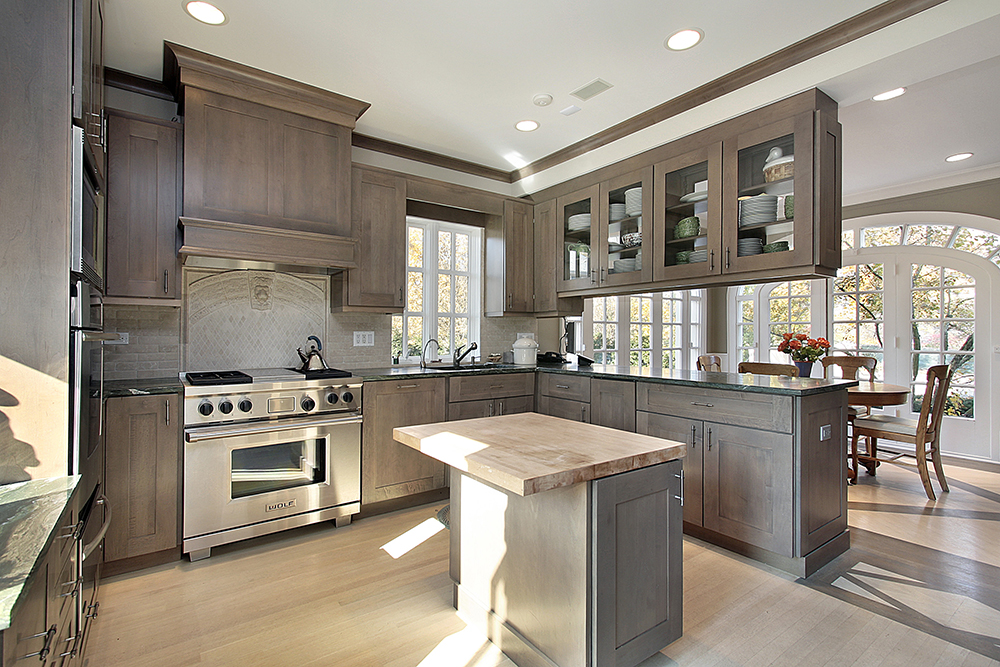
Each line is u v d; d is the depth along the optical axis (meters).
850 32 2.28
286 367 3.33
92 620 1.84
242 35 2.37
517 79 2.78
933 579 2.31
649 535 1.63
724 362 6.38
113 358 2.76
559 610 1.58
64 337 1.43
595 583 1.48
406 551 2.62
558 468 1.40
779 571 2.38
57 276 1.43
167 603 2.09
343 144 3.09
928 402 3.43
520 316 4.44
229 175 2.70
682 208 3.17
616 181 3.60
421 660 1.75
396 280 3.52
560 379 3.63
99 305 1.93
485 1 2.12
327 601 2.12
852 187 4.88
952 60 2.22
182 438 2.47
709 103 2.93
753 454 2.48
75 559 1.37
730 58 2.58
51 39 1.45
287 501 2.74
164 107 2.90
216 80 2.64
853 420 3.92
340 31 2.34
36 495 1.27
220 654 1.76
